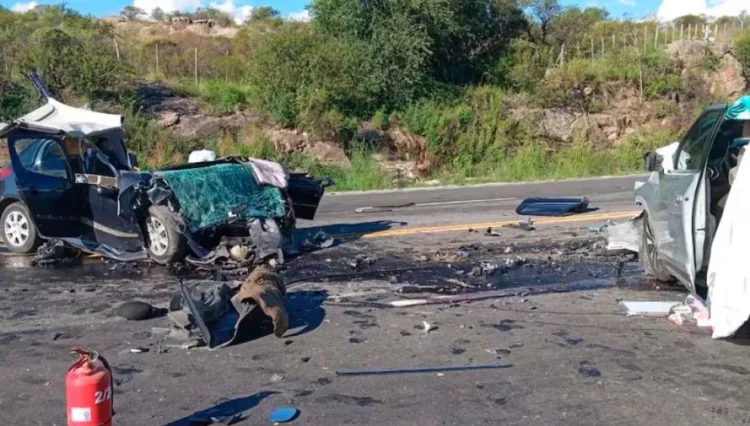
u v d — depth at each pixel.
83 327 6.56
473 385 5.12
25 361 5.69
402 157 28.78
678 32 42.62
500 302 7.25
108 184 9.31
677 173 7.20
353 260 9.39
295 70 28.11
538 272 8.59
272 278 6.66
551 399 4.88
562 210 13.19
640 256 8.34
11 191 9.88
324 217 13.98
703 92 35.59
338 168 25.53
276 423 4.55
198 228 9.09
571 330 6.32
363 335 6.23
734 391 4.99
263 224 9.40
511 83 35.53
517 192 18.53
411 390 5.05
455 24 34.09
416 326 6.47
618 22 44.31
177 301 6.55
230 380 5.25
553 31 41.91
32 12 41.75
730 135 6.95
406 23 31.75
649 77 35.12
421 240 10.80
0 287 8.16
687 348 5.83
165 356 5.77
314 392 5.03
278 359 5.67
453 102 32.16
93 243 9.73
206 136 25.70
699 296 6.41
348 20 32.22
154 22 57.12
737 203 5.55
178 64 33.34
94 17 44.47
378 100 30.92
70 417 3.76
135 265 9.24
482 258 9.38
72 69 24.98
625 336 6.14
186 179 9.31
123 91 26.53
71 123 9.80
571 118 32.94
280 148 26.36
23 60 24.72
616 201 15.25
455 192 19.25
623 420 4.55
